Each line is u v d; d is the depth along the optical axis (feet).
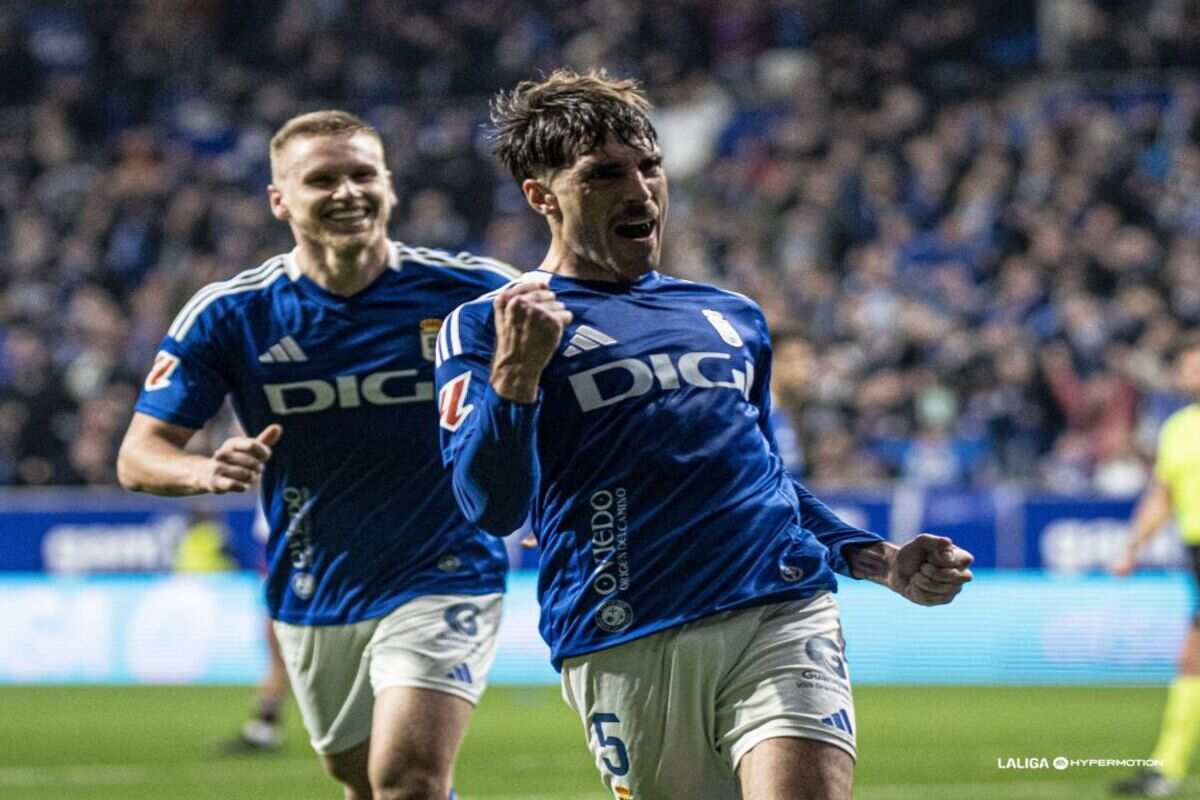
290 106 262.06
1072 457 188.24
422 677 62.69
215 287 66.54
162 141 260.83
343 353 65.36
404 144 248.11
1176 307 206.59
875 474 187.21
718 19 263.08
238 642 176.45
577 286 49.83
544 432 48.88
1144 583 167.22
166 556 178.81
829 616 49.26
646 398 48.44
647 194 48.91
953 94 240.94
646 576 47.93
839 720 47.39
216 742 126.82
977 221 221.25
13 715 146.51
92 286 234.99
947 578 48.67
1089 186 222.48
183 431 65.92
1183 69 240.73
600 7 266.16
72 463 197.36
